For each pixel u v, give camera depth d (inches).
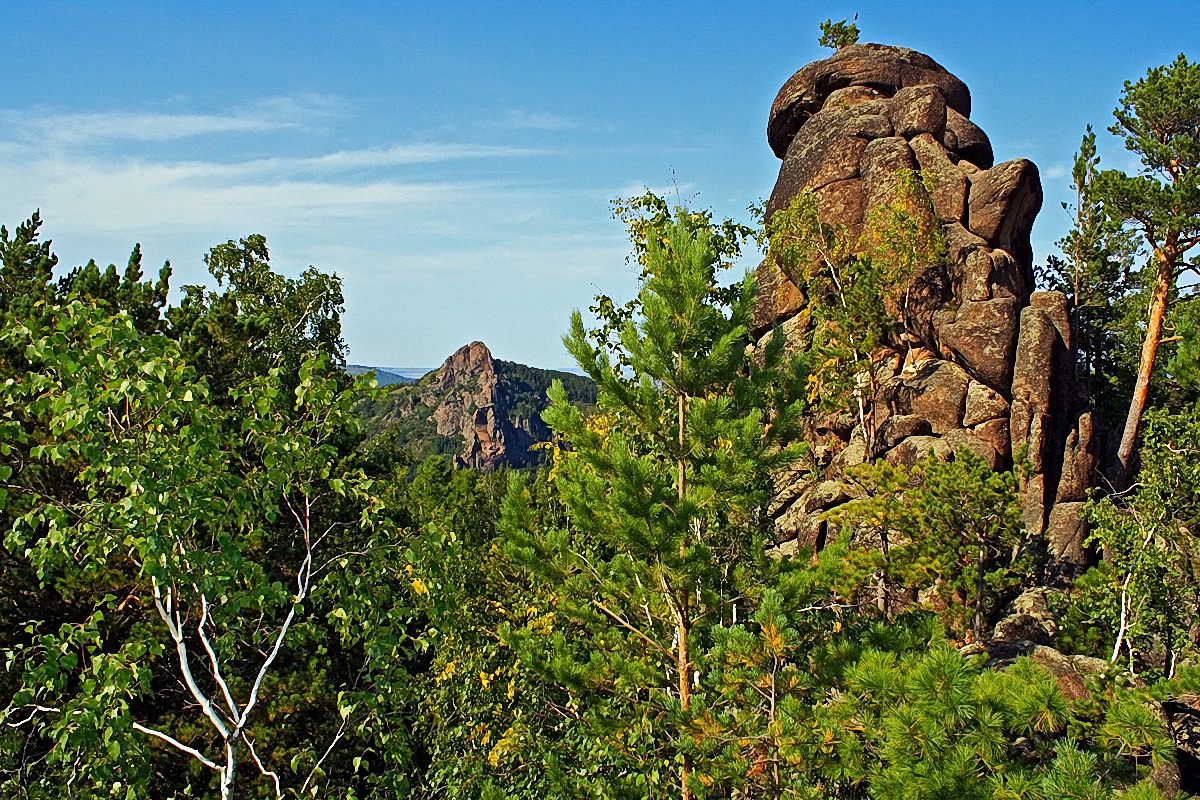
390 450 1182.3
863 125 1376.7
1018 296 1197.1
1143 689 459.8
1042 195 1248.8
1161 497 756.0
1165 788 540.4
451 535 389.7
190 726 523.5
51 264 837.8
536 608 642.2
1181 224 1122.0
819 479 1170.6
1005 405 1097.4
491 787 514.6
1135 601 754.8
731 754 435.2
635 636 554.9
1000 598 902.4
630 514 482.9
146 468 312.7
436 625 403.2
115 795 325.4
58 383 327.3
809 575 510.0
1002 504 834.2
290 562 599.5
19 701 307.4
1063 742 319.3
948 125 1362.0
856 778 372.8
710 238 530.0
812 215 1299.2
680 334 516.7
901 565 844.6
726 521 613.3
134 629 524.1
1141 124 1217.4
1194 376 840.3
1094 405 1448.1
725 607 543.5
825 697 453.1
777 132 1620.3
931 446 1087.6
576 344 525.3
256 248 1273.4
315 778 401.4
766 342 539.8
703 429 486.6
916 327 1213.1
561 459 732.7
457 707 611.5
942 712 330.6
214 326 762.8
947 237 1222.3
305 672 569.3
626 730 518.0
